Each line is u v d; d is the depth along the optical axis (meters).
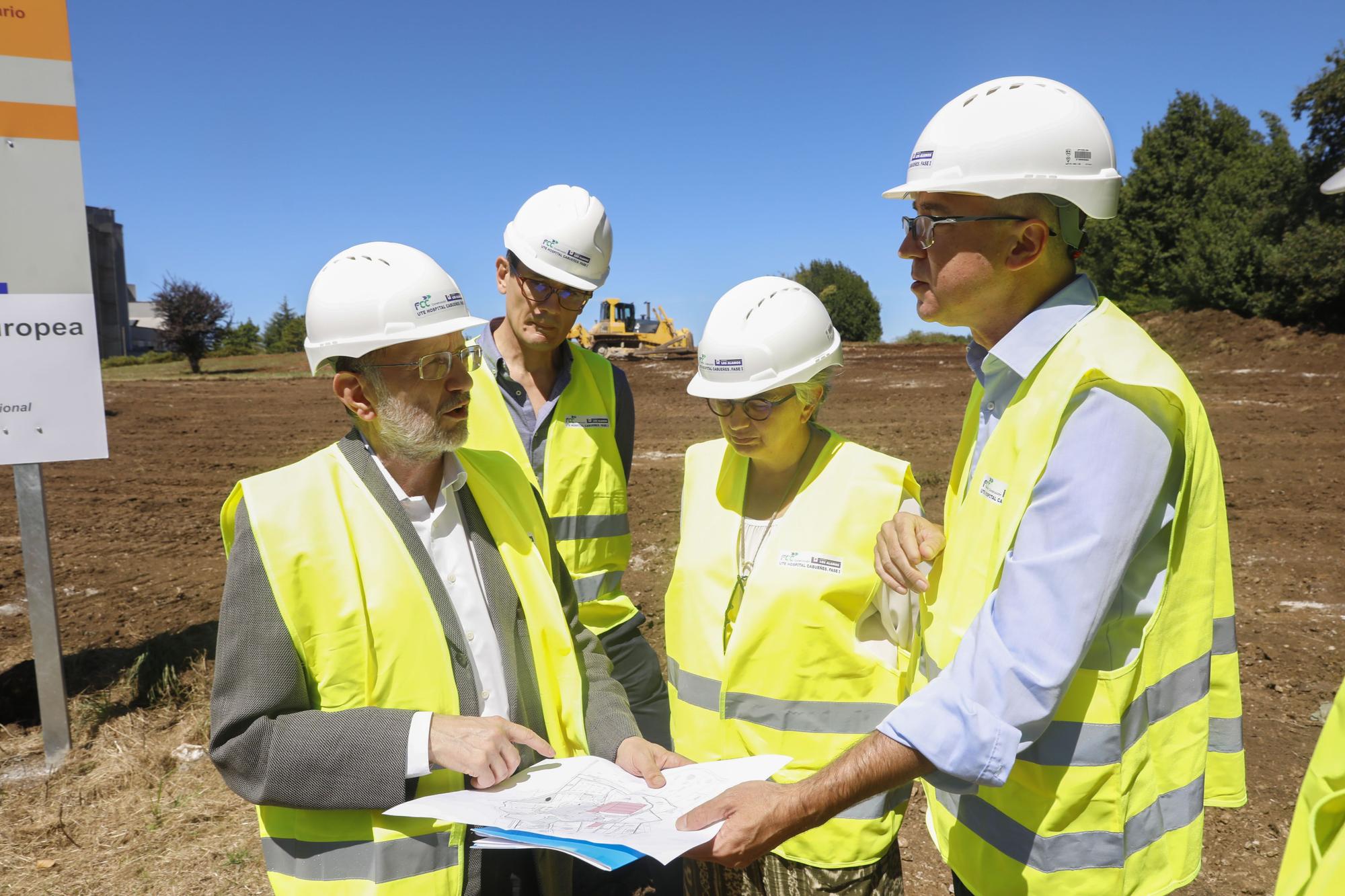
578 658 2.01
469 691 1.80
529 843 1.50
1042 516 1.49
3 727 4.29
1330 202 22.88
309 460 1.81
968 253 1.63
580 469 3.02
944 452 11.57
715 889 2.33
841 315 43.72
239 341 52.94
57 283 3.93
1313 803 1.18
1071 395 1.50
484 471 2.02
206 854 3.29
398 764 1.62
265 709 1.66
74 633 5.51
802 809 1.56
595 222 2.85
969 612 1.67
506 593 1.92
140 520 9.07
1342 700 1.18
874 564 2.17
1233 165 31.31
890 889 2.29
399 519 1.78
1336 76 22.31
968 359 1.94
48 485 11.07
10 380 3.85
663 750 1.95
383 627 1.72
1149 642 1.55
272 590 1.67
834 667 2.21
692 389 2.23
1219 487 1.62
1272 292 22.42
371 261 1.79
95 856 3.29
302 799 1.64
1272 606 5.72
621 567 3.18
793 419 2.24
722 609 2.31
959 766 1.47
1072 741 1.56
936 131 1.63
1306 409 14.20
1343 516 7.98
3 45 3.76
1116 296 32.81
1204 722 1.63
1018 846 1.65
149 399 22.09
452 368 1.80
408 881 1.69
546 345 2.92
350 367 1.76
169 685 4.54
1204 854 3.25
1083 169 1.55
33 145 3.83
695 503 2.47
